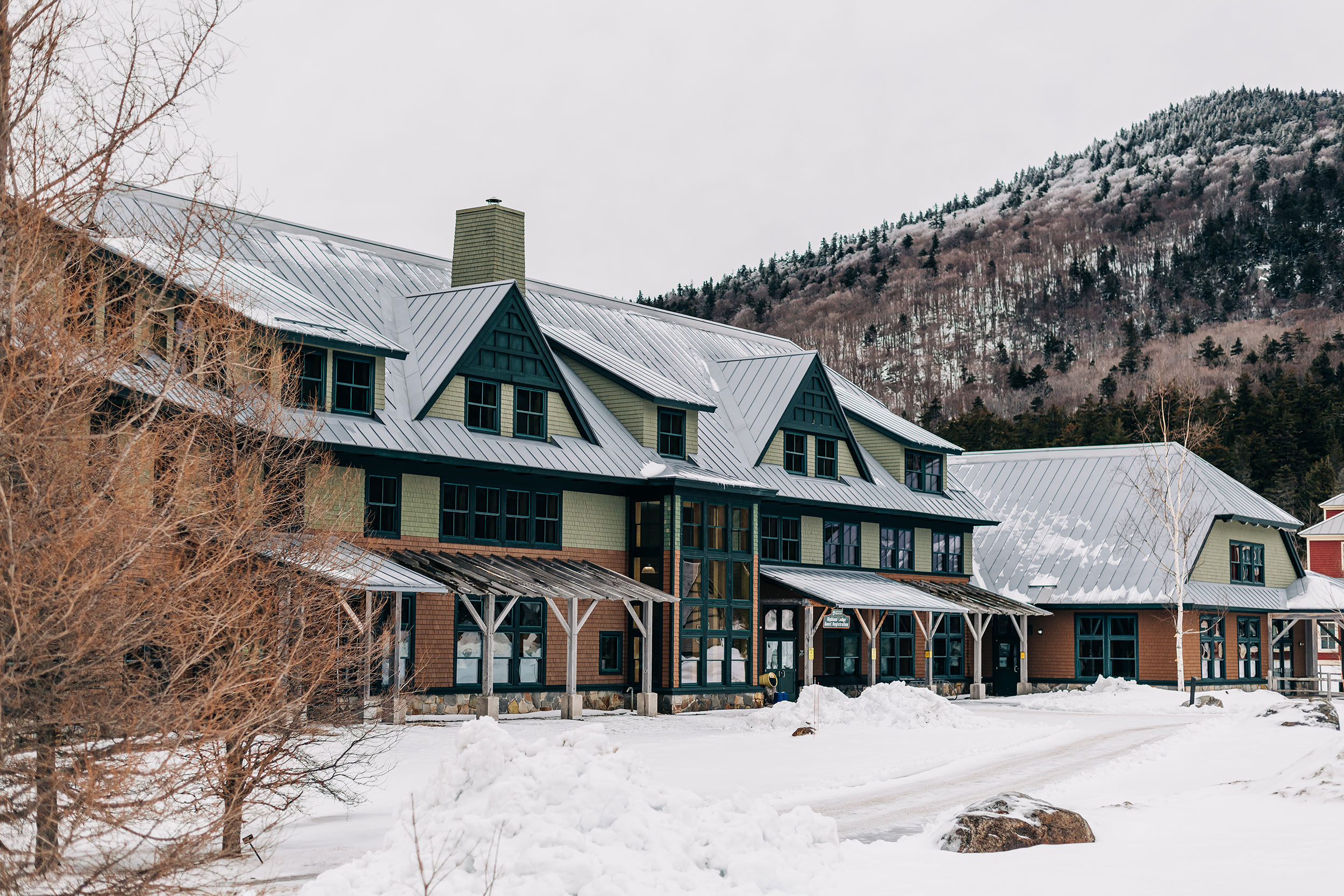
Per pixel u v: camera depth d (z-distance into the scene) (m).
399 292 38.56
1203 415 114.75
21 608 9.94
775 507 43.19
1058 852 14.53
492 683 32.28
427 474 32.25
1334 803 17.66
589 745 13.20
